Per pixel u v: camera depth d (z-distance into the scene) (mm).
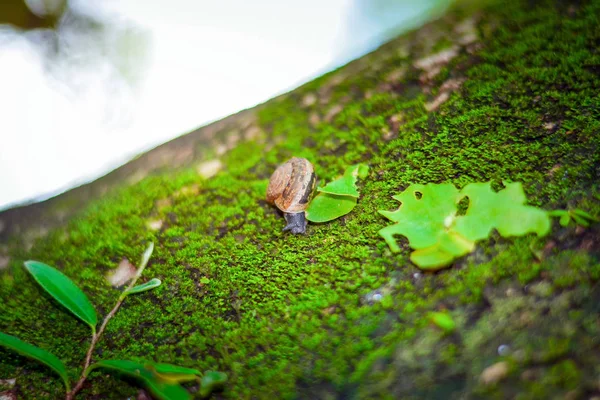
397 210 140
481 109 160
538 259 124
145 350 136
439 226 134
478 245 131
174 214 168
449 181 147
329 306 133
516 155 145
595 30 165
